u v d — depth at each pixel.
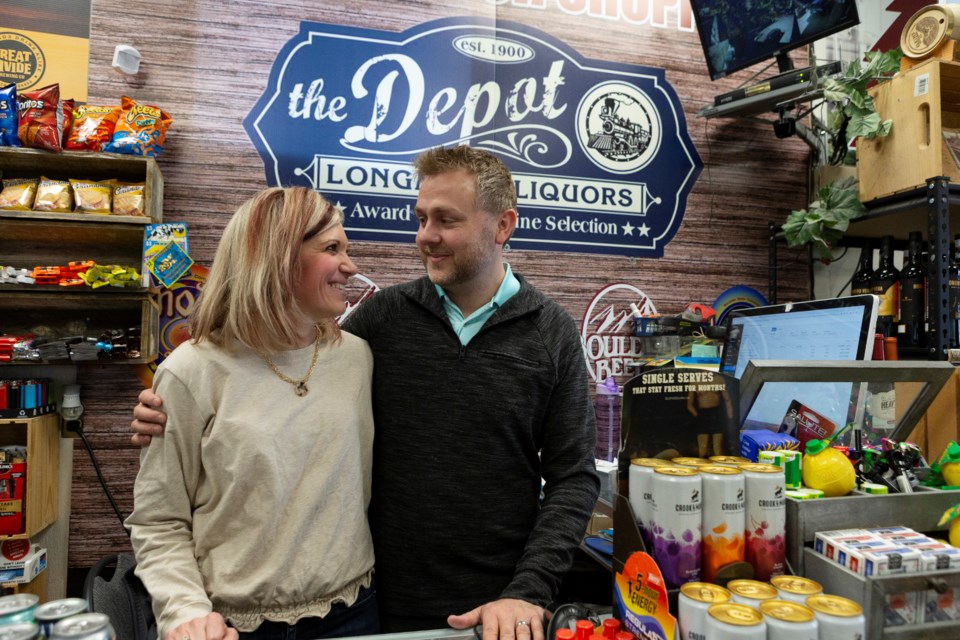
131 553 2.34
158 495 1.15
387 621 1.35
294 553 1.15
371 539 1.33
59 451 2.32
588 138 2.78
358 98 2.58
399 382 1.39
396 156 2.61
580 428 1.39
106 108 2.25
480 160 1.33
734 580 0.85
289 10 2.52
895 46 2.90
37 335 2.37
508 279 1.45
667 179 2.86
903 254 2.86
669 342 2.65
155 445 1.15
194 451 1.17
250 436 1.13
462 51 2.68
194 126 2.44
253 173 2.49
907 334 2.17
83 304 2.34
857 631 0.72
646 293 2.83
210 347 1.21
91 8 2.38
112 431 2.36
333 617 1.19
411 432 1.36
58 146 2.16
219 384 1.18
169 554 1.11
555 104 2.75
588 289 2.77
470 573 1.33
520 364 1.37
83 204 2.21
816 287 2.97
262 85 2.50
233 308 1.17
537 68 2.74
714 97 2.92
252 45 2.49
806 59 3.00
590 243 2.77
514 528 1.37
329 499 1.21
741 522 0.89
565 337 1.44
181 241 2.27
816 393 1.51
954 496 1.03
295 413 1.20
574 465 1.36
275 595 1.12
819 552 0.92
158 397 1.16
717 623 0.71
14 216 2.13
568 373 1.42
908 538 0.91
